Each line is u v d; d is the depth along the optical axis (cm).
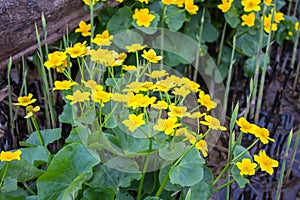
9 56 147
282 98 176
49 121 152
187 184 116
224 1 160
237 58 175
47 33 150
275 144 161
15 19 143
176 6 161
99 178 120
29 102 124
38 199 116
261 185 149
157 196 120
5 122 158
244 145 157
